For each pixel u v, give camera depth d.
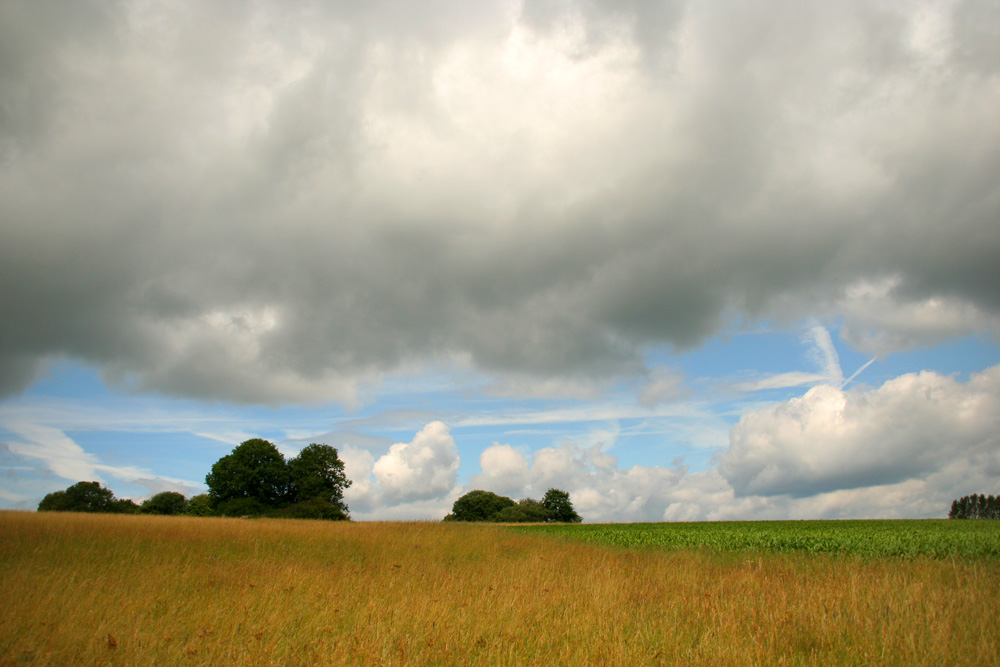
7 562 11.22
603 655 6.05
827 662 6.21
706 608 8.31
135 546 14.41
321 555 15.52
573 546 20.31
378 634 6.55
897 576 9.98
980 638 6.58
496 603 8.37
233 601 8.34
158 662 5.92
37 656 5.71
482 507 105.06
